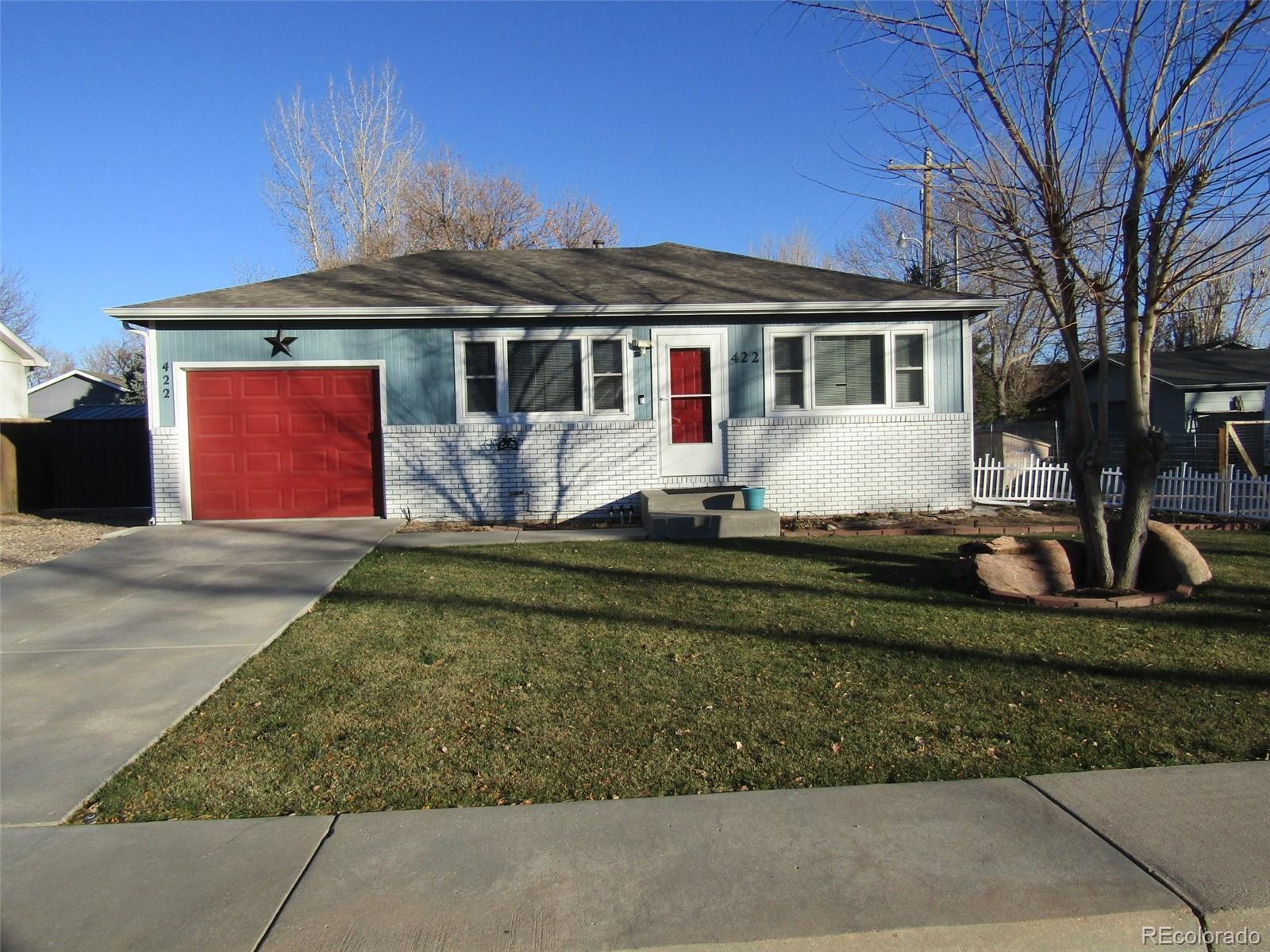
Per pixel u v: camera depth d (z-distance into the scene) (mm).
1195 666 5855
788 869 3457
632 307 13086
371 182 31000
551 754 4520
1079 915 3166
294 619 7277
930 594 8023
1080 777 4215
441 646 6406
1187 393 28297
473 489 13250
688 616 7246
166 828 3814
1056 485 15055
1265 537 11727
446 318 13094
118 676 5828
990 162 7703
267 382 13055
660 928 3115
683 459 13547
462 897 3299
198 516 13023
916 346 13797
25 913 3215
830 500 13680
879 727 4836
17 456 15477
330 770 4371
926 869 3447
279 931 3109
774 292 13867
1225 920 3164
